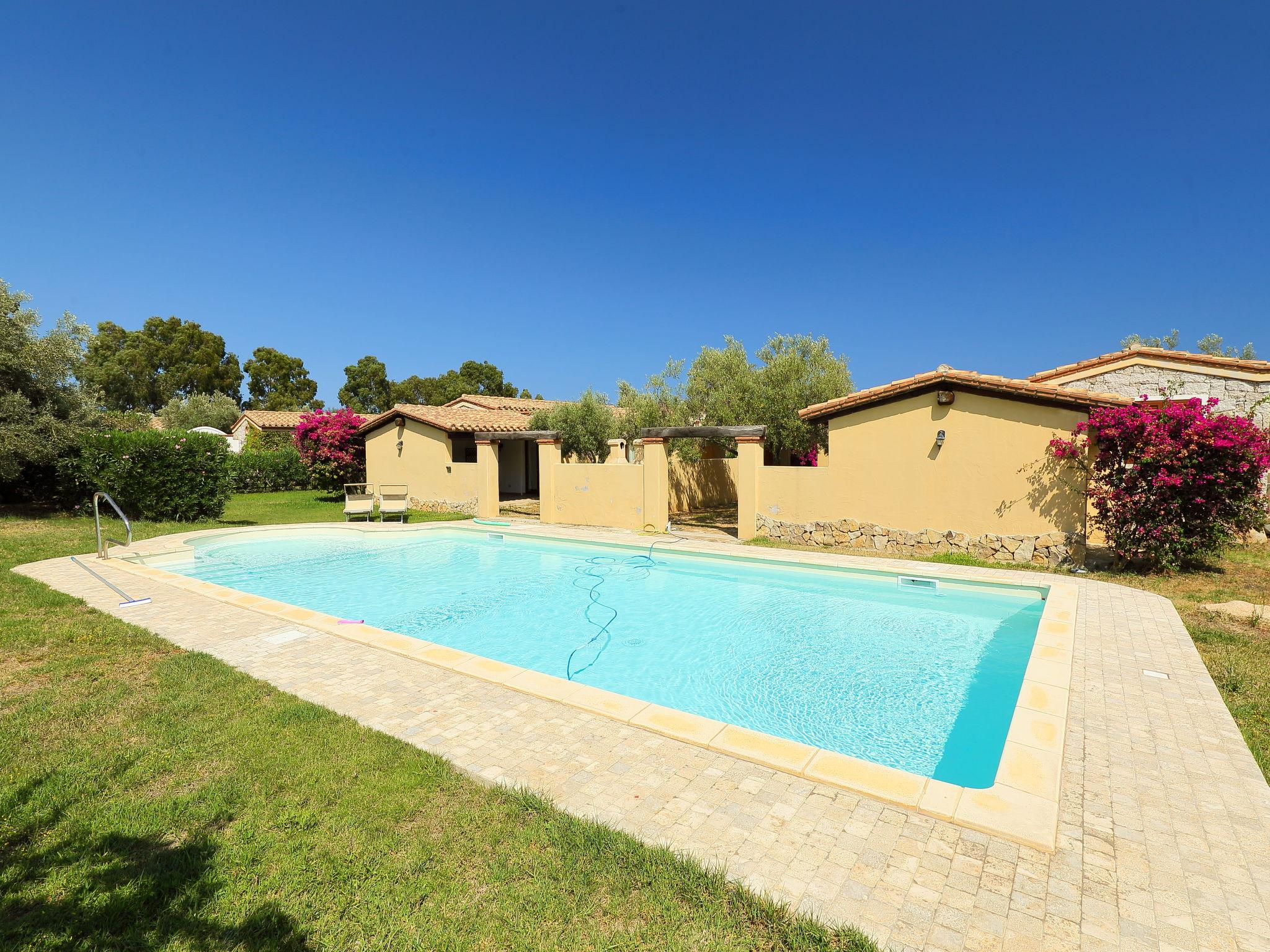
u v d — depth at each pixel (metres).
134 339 51.00
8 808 2.99
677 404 19.06
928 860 2.67
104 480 14.11
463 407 28.25
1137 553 9.02
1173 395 12.37
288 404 56.34
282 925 2.29
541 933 2.26
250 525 14.62
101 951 2.17
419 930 2.27
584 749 3.66
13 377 14.59
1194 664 5.14
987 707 5.34
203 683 4.60
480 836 2.80
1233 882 2.56
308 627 6.20
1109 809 3.09
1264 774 3.46
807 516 11.70
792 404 16.38
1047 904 2.41
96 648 5.41
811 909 2.37
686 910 2.37
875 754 4.54
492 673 4.86
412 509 18.89
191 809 2.99
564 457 20.52
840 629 7.52
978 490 10.03
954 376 10.02
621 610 8.55
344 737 3.76
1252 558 9.88
